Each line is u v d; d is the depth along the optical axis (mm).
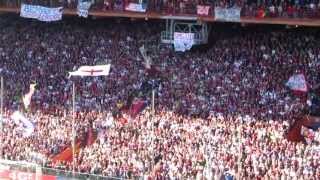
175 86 63406
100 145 56906
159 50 68000
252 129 55750
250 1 64062
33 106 63844
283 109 58094
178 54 66812
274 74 61969
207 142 54812
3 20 76000
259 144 53625
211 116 58500
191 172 52031
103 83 65375
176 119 58594
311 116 56781
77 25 73000
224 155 53031
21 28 74312
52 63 69688
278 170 50688
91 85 65375
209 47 66688
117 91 64188
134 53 68562
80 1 68750
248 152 52938
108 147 56438
